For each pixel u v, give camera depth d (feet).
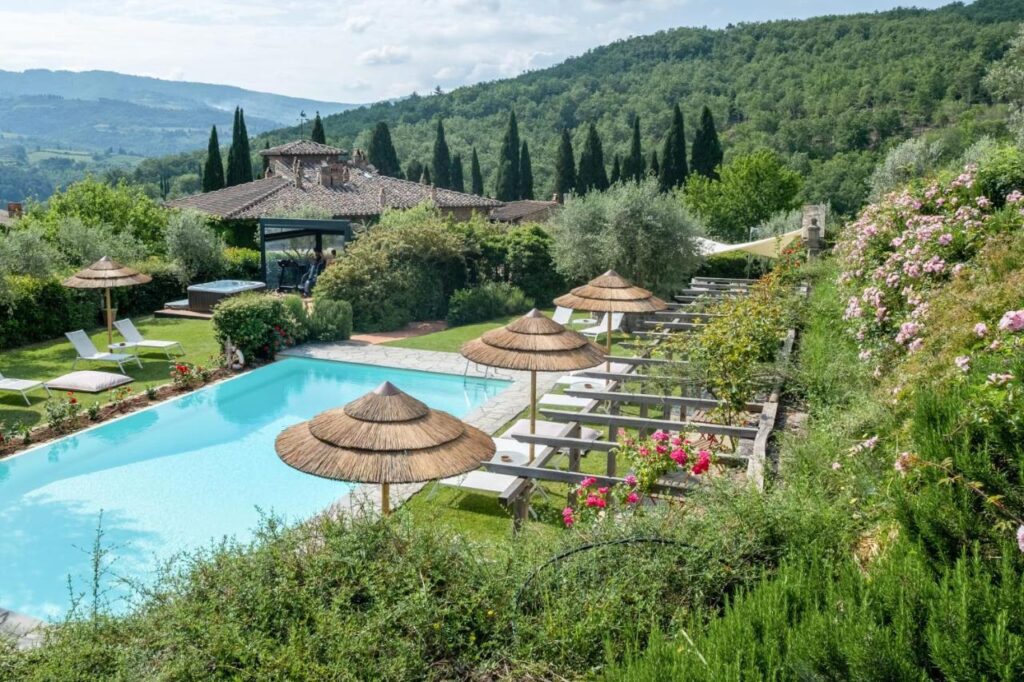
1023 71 94.63
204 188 178.19
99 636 14.39
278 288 88.79
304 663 12.95
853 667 9.62
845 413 23.93
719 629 11.38
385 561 15.98
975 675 9.11
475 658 13.94
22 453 39.17
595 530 17.13
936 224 30.14
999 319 19.95
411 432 20.43
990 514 12.04
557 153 228.43
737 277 88.02
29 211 106.73
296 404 50.14
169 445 41.98
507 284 82.58
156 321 75.41
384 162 260.21
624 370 42.70
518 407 45.60
